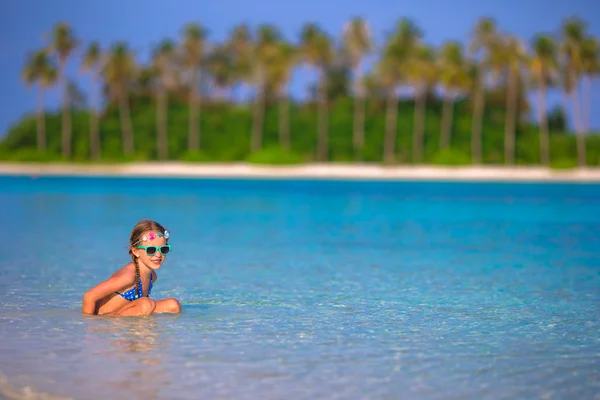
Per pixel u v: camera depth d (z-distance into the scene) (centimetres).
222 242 1460
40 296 823
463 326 686
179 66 7988
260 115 7825
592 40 6812
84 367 534
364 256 1245
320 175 6644
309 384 501
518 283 959
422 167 6806
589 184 5306
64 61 7781
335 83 8250
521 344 616
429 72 7338
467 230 1788
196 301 806
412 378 517
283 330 660
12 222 1880
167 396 473
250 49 7981
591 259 1220
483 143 7781
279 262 1158
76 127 8112
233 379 509
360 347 601
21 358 557
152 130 8131
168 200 3034
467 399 474
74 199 3012
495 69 7050
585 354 584
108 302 723
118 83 7850
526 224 1983
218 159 7562
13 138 8112
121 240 1445
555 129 8056
